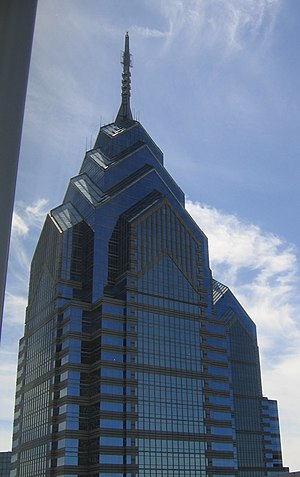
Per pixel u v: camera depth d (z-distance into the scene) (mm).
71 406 98812
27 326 104125
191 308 122938
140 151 137125
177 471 103625
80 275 114750
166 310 117812
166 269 122625
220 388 119188
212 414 114750
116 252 119750
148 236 122312
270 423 168875
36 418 96500
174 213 130500
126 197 126625
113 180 128750
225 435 115000
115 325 107750
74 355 103312
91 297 111000
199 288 126812
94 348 105250
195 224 134000
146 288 116688
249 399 166750
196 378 115750
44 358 102938
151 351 111000
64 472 92938
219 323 127250
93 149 139125
